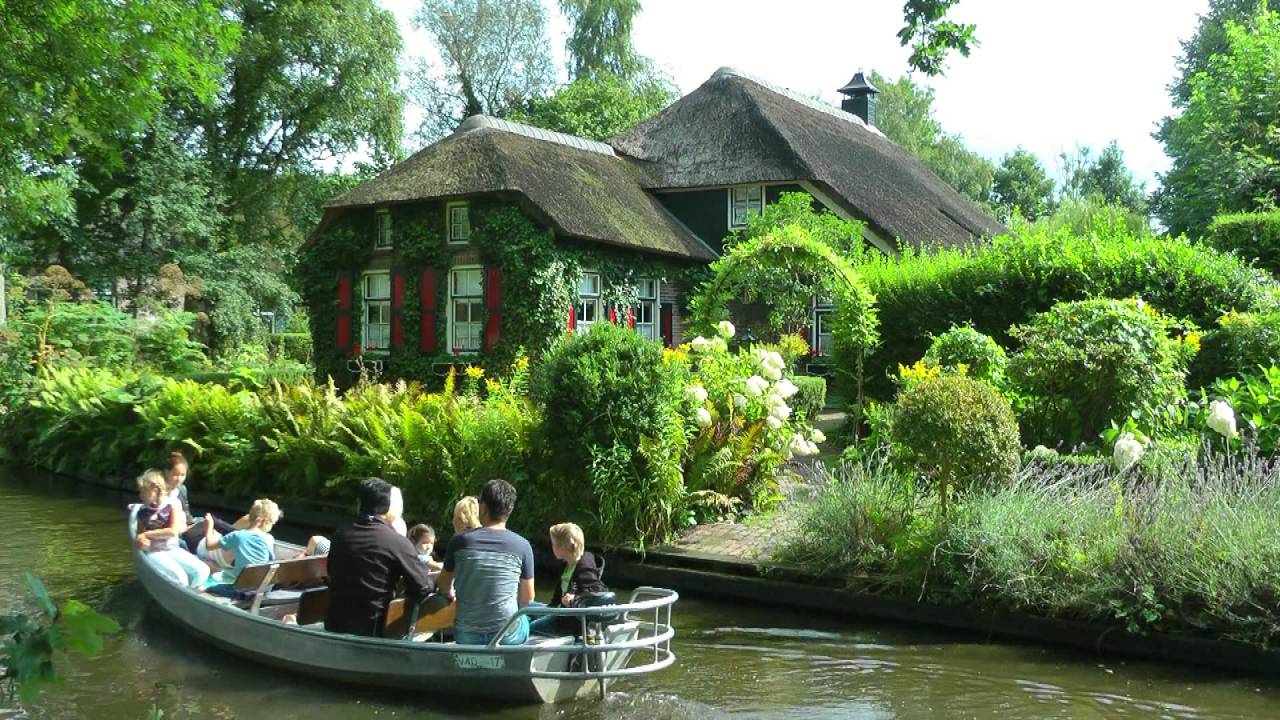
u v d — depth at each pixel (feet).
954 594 23.07
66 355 60.18
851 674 20.54
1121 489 24.52
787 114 83.25
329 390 40.40
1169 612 20.79
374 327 70.90
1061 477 26.66
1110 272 43.21
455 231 66.80
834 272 42.75
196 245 96.32
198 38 30.22
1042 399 32.65
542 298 62.28
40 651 7.39
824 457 41.45
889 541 24.64
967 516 23.36
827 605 24.80
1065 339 31.19
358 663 20.01
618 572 28.04
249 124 100.53
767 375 31.99
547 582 28.89
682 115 83.56
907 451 24.89
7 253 67.10
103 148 30.04
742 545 28.27
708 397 31.86
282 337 96.99
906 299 47.60
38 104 26.84
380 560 20.34
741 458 30.78
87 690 20.20
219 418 41.45
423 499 33.60
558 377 29.12
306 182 106.11
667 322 74.08
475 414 33.42
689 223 78.38
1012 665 20.86
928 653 21.76
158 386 49.34
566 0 138.00
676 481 28.60
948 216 86.99
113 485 47.11
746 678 20.43
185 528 28.27
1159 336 31.19
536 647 18.72
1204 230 75.15
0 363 57.72
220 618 22.30
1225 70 84.89
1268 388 31.55
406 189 66.33
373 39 101.76
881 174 84.43
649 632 23.36
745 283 60.75
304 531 36.37
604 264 67.00
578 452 28.45
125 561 31.78
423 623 21.04
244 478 40.57
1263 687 19.27
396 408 37.11
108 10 27.43
